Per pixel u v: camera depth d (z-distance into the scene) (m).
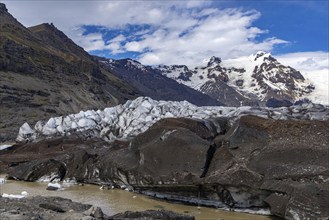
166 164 37.81
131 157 42.12
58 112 193.50
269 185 31.23
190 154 37.16
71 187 45.62
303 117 42.78
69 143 62.41
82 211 28.94
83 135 63.94
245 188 32.75
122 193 41.69
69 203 32.44
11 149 66.50
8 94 184.88
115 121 62.88
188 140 38.03
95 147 57.47
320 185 29.08
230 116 46.81
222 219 31.31
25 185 46.81
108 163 44.41
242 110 48.75
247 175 33.06
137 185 39.91
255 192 32.53
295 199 28.39
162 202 37.53
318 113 43.19
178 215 28.34
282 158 33.09
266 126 36.91
